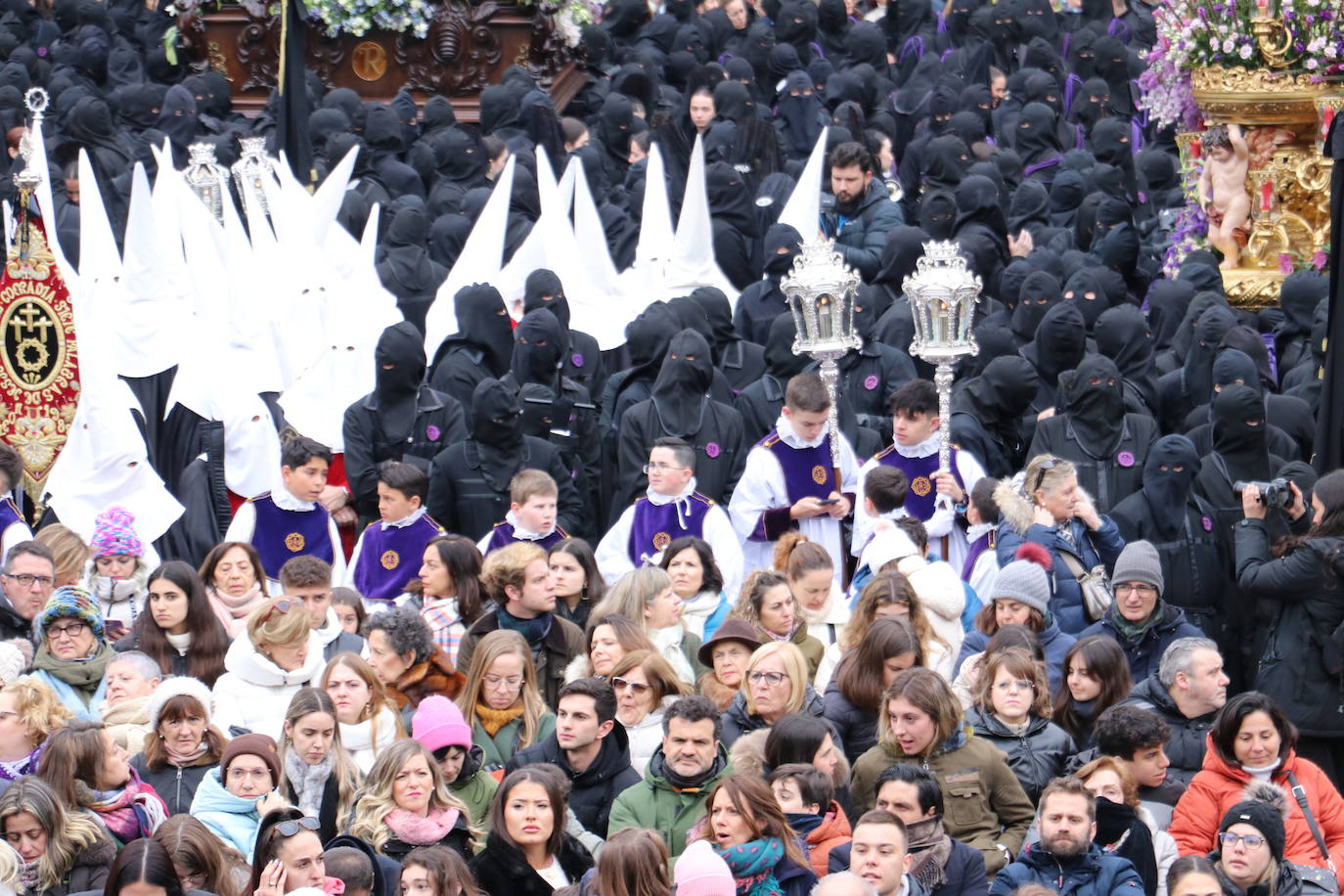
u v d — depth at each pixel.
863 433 40.31
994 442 39.69
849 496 38.41
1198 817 27.06
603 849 23.34
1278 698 32.28
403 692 29.52
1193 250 50.88
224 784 25.80
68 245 54.12
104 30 77.94
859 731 28.25
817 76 73.50
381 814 25.44
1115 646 29.02
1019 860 24.69
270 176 49.84
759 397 42.09
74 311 41.06
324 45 72.31
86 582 33.16
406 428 40.91
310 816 25.81
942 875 24.84
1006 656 27.97
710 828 24.69
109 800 25.44
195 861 23.77
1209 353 42.72
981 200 52.53
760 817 24.27
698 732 25.72
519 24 72.56
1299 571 31.80
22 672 28.64
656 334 43.19
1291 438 39.97
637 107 69.81
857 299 48.16
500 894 24.97
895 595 29.47
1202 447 39.28
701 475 39.88
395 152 61.44
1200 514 36.00
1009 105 70.25
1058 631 30.64
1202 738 28.80
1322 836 27.02
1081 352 42.38
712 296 45.22
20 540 35.41
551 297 45.16
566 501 39.59
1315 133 49.75
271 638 28.88
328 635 30.77
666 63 76.38
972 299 35.69
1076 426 38.28
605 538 36.66
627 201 59.09
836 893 22.50
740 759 26.56
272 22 72.69
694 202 49.31
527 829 24.86
